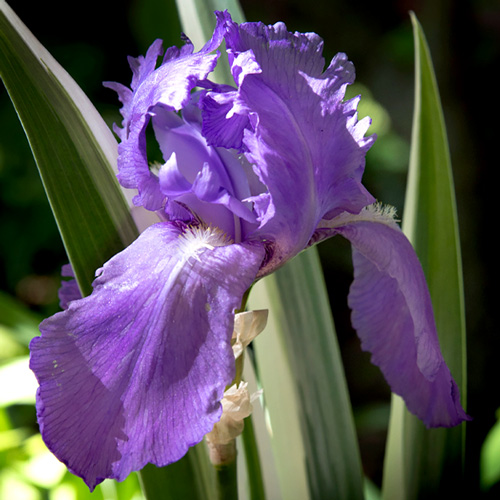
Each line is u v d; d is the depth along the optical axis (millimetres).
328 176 374
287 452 465
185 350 347
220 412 343
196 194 369
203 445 420
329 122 371
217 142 373
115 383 344
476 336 938
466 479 499
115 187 403
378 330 416
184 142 387
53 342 344
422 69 448
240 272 358
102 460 339
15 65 390
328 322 462
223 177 385
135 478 487
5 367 554
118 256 359
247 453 444
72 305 348
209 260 359
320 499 463
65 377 342
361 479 467
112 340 346
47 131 394
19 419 683
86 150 399
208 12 446
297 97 368
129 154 369
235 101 361
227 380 345
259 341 461
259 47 366
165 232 368
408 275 403
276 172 361
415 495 466
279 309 458
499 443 553
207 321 350
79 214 397
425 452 463
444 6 973
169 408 343
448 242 456
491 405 905
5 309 639
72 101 401
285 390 462
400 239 407
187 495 415
